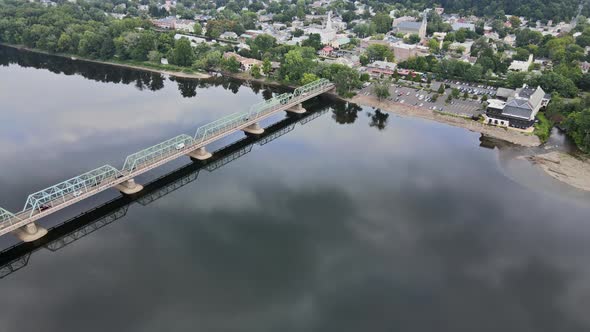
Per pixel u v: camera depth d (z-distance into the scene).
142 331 110.25
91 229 152.50
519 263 138.12
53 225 154.62
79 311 116.06
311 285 126.69
